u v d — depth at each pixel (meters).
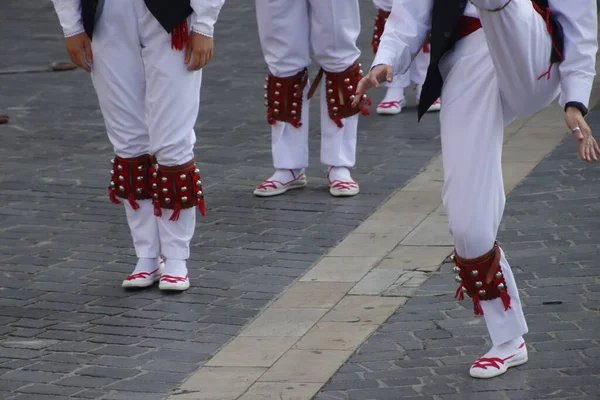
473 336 9.96
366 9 27.05
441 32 8.44
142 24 10.58
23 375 9.63
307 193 14.55
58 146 17.03
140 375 9.57
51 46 24.58
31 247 12.84
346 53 14.02
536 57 8.11
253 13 27.77
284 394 9.04
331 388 9.12
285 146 14.44
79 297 11.38
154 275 11.65
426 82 8.70
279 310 10.88
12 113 19.02
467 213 8.56
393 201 14.05
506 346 9.19
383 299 10.97
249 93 20.03
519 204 13.40
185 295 11.34
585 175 14.34
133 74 10.84
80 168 15.90
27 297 11.41
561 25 8.32
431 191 14.36
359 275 11.66
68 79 21.48
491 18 7.89
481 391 8.89
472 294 8.97
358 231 13.04
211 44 10.75
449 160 8.56
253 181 15.13
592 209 13.09
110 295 11.41
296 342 10.09
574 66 8.29
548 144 15.82
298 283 11.55
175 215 11.16
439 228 12.93
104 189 14.95
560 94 8.60
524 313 10.35
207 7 10.54
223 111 18.81
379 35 18.36
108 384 9.41
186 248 11.45
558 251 11.85
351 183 14.39
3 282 11.80
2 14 28.19
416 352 9.71
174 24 10.43
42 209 14.16
